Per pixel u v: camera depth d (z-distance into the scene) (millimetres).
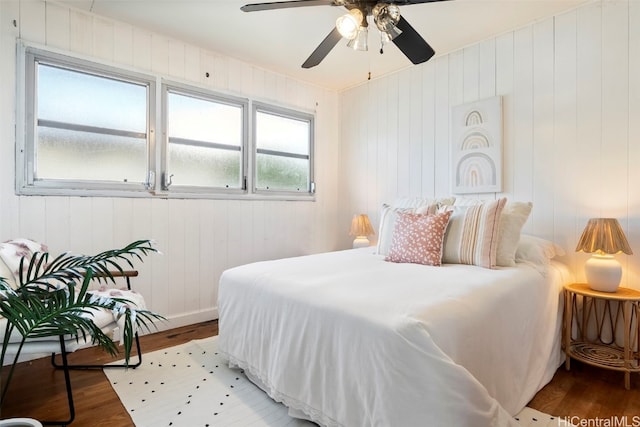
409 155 3318
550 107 2430
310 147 3828
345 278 1711
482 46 2777
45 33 2256
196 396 1750
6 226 2123
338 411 1304
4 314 1095
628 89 2117
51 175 2301
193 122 2959
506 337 1495
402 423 1103
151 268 2697
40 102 2258
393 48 2928
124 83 2602
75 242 2359
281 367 1556
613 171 2172
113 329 1804
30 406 1653
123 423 1526
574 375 1962
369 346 1208
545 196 2453
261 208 3385
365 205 3764
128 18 2494
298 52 3035
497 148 2672
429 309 1249
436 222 2160
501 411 1140
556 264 2271
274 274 1845
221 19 2506
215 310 3049
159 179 2740
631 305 2004
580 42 2299
